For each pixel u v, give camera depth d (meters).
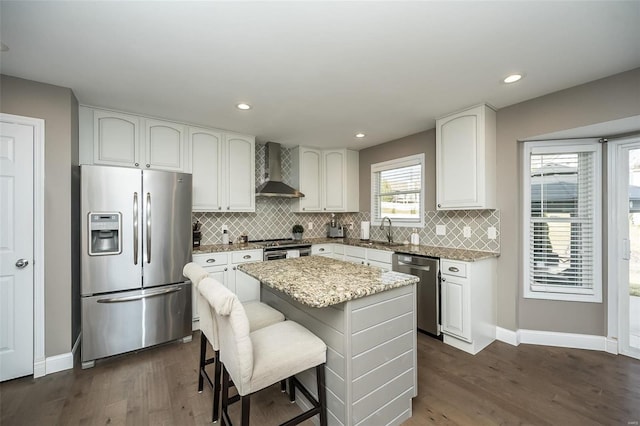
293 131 3.63
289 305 1.98
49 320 2.26
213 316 1.71
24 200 2.17
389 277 1.79
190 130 3.29
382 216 4.35
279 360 1.38
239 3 1.41
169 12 1.47
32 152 2.19
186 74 2.13
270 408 1.87
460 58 1.93
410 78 2.21
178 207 2.83
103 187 2.44
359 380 1.52
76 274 2.51
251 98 2.59
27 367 2.18
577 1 1.40
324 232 4.99
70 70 2.06
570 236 2.71
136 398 1.96
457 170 2.91
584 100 2.31
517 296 2.81
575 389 2.04
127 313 2.53
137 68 2.04
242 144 3.70
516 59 1.95
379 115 3.05
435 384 2.11
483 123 2.71
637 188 2.48
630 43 1.76
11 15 1.47
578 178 2.71
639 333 2.47
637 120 2.15
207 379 1.89
